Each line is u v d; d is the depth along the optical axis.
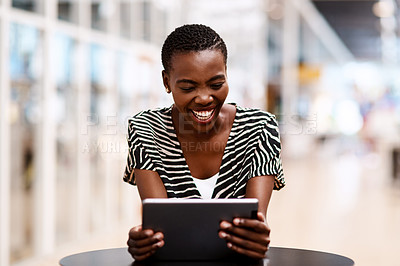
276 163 1.86
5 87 5.02
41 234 5.60
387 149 11.96
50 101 5.70
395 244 6.02
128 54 7.52
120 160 7.42
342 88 23.22
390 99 18.00
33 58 5.44
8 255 5.09
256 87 16.12
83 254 1.82
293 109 18.73
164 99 8.52
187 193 1.82
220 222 1.63
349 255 5.51
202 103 1.68
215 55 1.68
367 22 19.61
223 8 11.97
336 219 7.58
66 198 6.09
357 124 21.94
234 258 1.68
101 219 6.95
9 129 5.10
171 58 1.70
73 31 6.16
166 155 1.84
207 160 1.84
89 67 6.55
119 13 7.26
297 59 19.22
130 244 1.68
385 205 8.89
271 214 7.98
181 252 1.66
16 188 5.24
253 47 15.38
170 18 8.80
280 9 17.06
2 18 4.96
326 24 20.27
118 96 7.25
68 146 6.10
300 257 1.74
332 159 18.84
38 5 5.54
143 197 1.81
